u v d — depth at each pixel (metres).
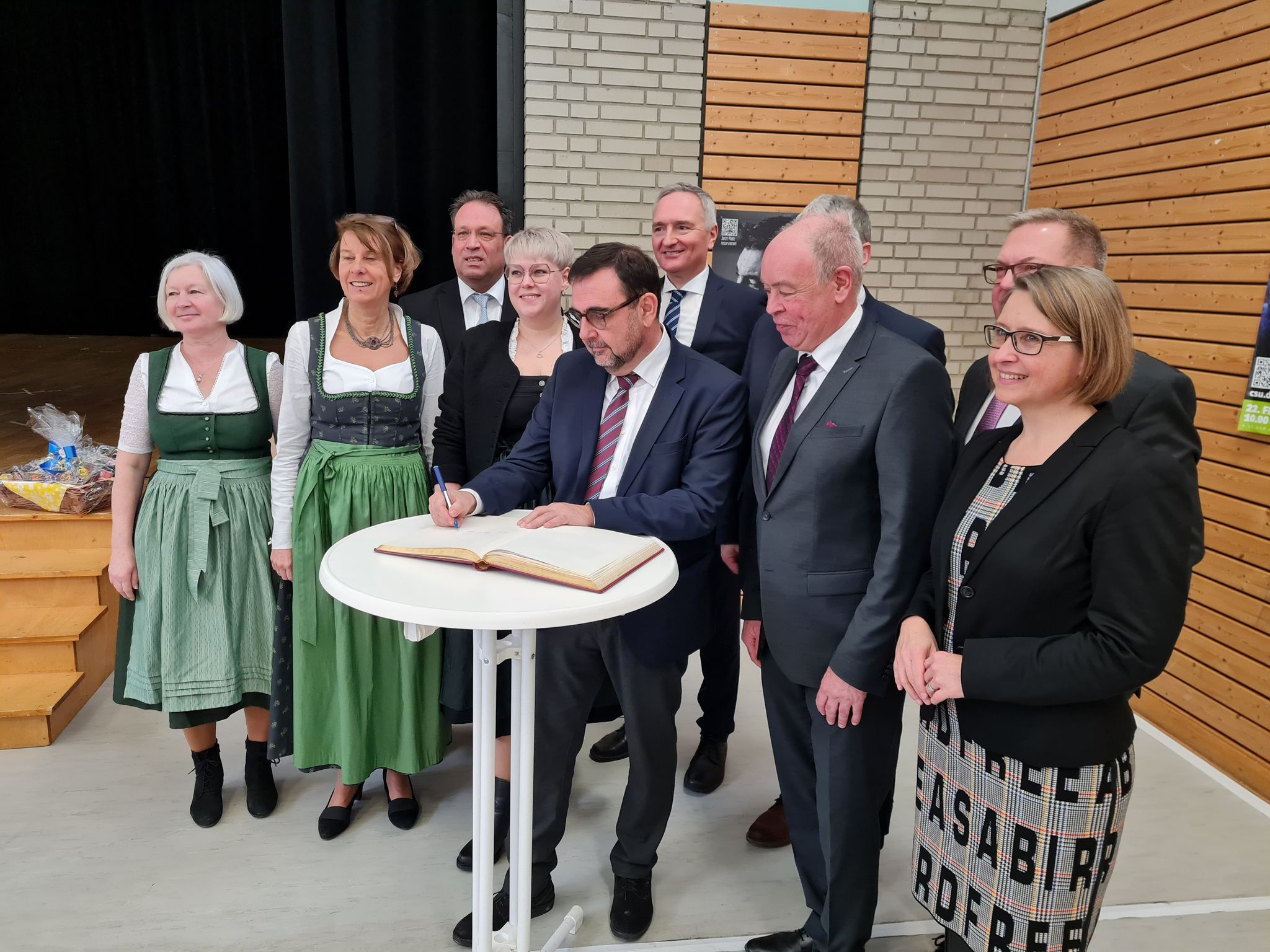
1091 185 3.51
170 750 2.77
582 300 1.74
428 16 4.41
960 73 3.88
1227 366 2.84
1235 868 2.31
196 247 9.88
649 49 3.75
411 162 4.62
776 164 3.89
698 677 3.39
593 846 2.35
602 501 1.68
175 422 2.27
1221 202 2.85
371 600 1.19
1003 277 1.75
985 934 1.39
